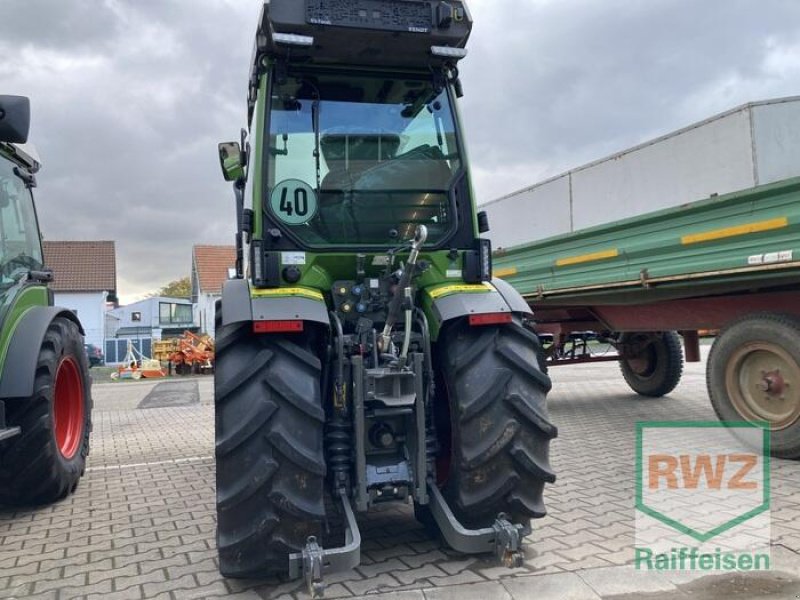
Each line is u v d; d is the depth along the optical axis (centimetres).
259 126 338
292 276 325
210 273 3897
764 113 564
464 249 353
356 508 321
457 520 322
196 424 861
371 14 328
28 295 474
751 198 476
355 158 351
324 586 295
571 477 499
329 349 327
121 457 650
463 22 337
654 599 290
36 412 444
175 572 336
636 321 697
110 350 3159
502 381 317
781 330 511
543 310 802
